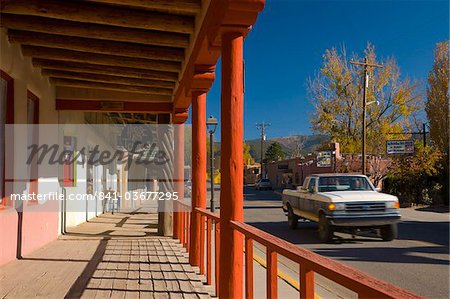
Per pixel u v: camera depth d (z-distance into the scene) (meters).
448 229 17.11
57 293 6.21
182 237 11.05
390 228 13.56
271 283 3.69
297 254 3.08
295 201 16.28
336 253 11.48
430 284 8.22
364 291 2.22
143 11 6.94
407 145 33.00
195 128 8.40
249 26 5.13
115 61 9.04
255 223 19.25
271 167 72.88
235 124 5.17
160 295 6.24
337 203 13.10
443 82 39.91
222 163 5.25
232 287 5.13
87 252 9.68
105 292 6.32
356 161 36.59
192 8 6.30
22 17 7.35
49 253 9.34
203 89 8.02
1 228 7.66
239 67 5.17
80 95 11.77
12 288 6.46
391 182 32.69
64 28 7.46
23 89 8.64
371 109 42.34
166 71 9.85
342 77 42.59
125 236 12.72
